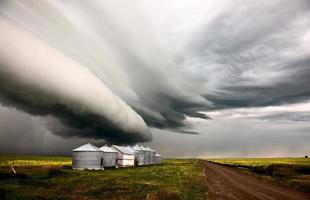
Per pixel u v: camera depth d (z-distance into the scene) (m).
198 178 51.12
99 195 29.56
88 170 76.62
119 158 102.06
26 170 60.97
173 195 28.25
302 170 77.94
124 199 26.84
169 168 86.19
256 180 52.06
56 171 57.81
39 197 27.23
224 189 36.78
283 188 39.66
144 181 44.81
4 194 27.84
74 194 29.92
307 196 32.25
